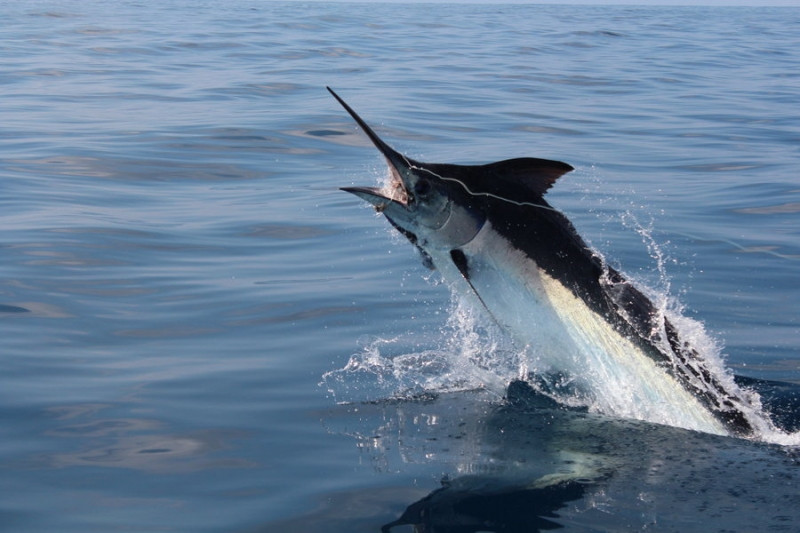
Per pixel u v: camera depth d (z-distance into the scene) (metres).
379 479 4.56
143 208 10.23
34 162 12.13
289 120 15.81
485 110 17.69
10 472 4.53
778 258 8.75
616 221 9.95
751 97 21.11
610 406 5.57
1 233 8.89
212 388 5.71
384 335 6.73
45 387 5.62
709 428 5.22
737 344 6.66
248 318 7.01
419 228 5.61
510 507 4.27
